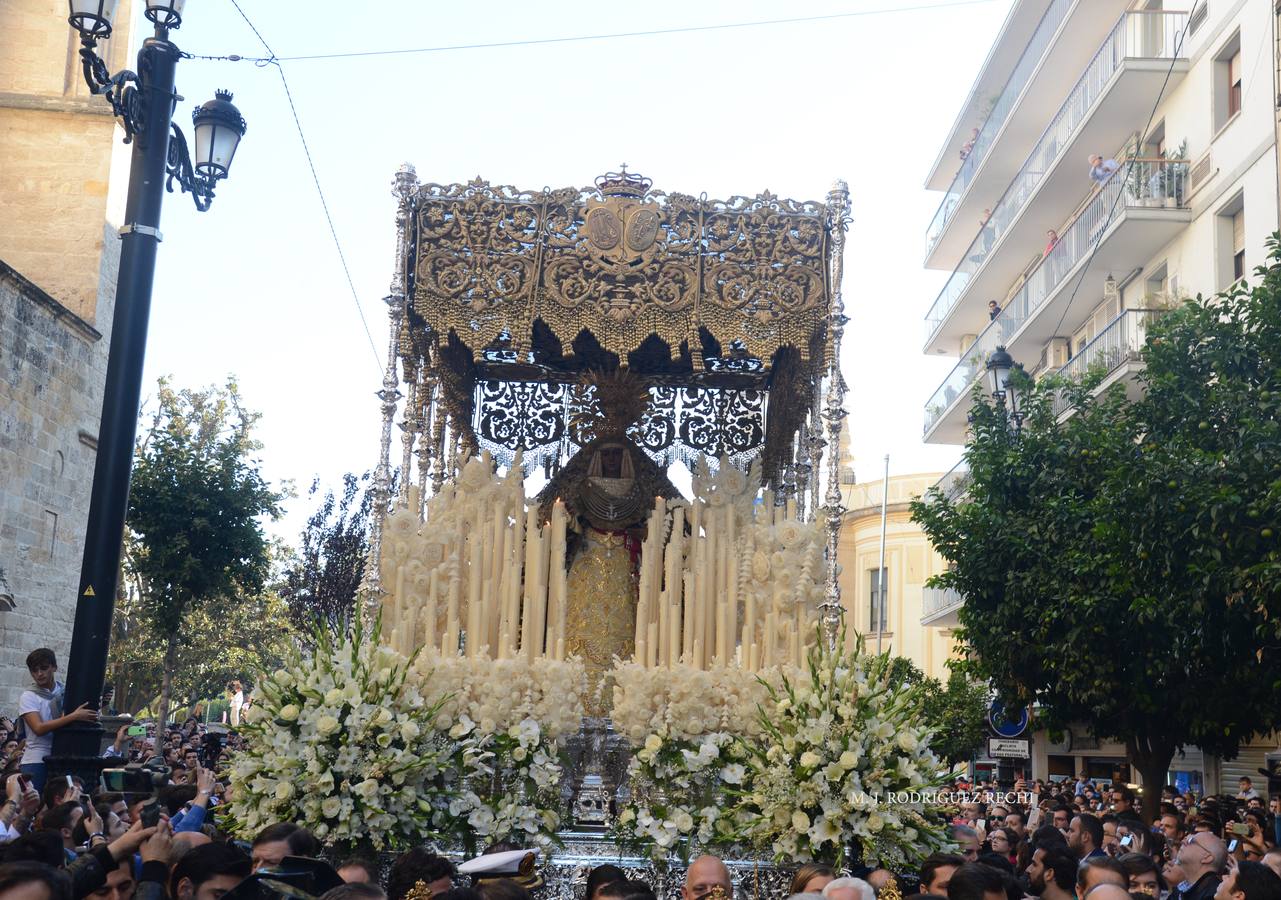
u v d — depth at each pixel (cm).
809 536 879
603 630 970
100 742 848
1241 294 1454
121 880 529
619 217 929
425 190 938
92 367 2552
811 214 932
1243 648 1369
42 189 2580
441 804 768
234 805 762
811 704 769
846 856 747
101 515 860
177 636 2780
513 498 942
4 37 2625
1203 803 1433
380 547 881
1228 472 1199
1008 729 1761
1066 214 2817
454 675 804
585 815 834
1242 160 2106
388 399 897
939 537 1858
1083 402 1816
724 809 776
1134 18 2431
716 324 914
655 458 1123
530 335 915
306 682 762
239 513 2694
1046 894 742
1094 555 1540
